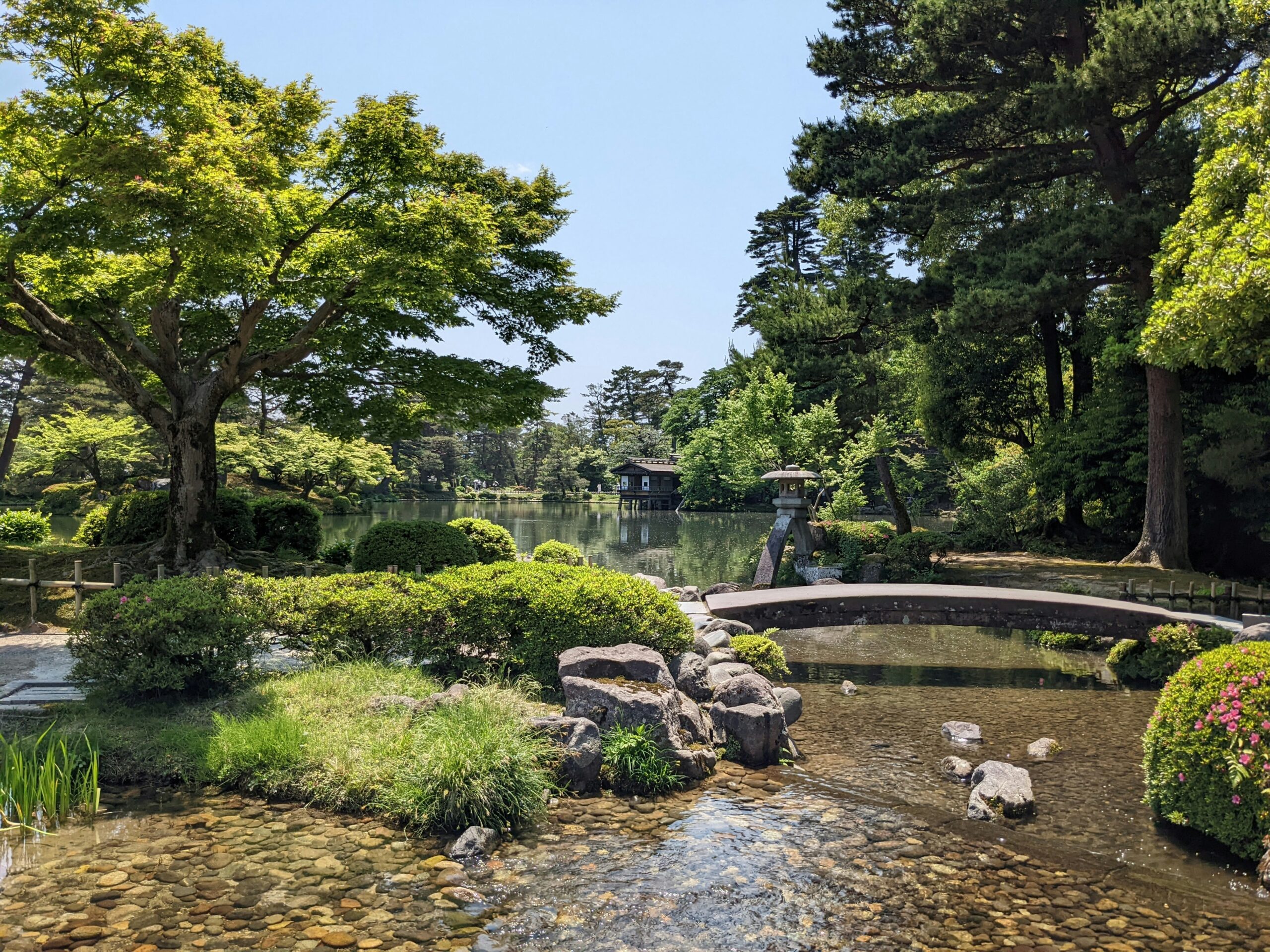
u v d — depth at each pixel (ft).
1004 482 83.20
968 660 39.17
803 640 44.52
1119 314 71.56
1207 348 39.65
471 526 54.03
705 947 13.17
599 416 344.49
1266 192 33.47
